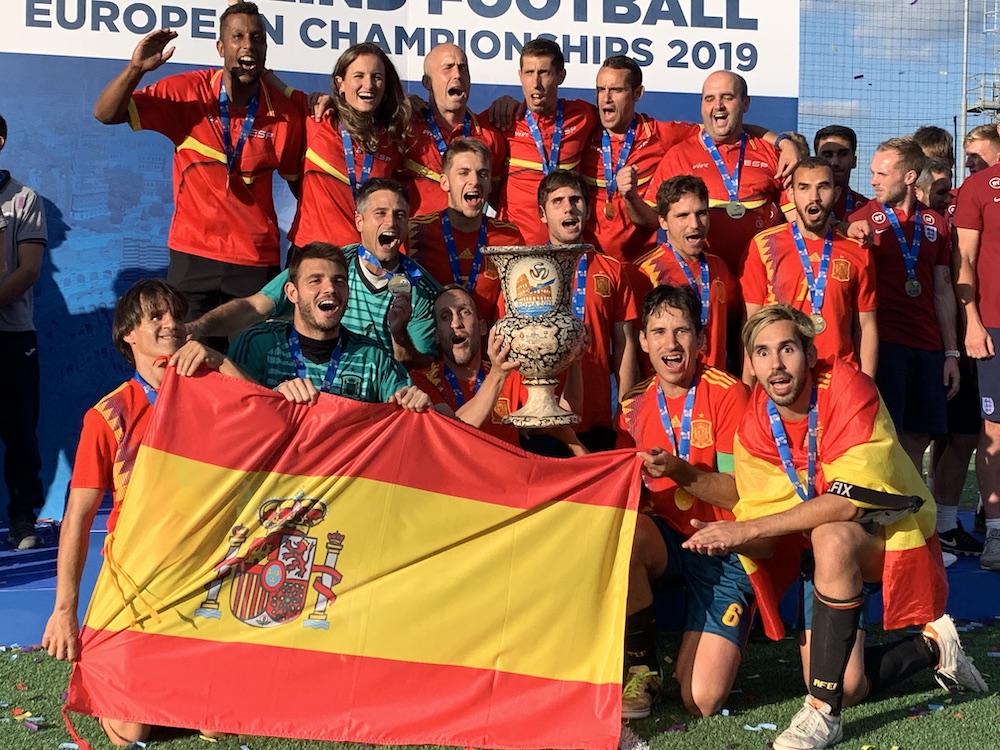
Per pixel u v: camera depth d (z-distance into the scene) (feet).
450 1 22.76
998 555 17.78
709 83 18.48
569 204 15.67
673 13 23.50
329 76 22.30
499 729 12.10
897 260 19.27
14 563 17.60
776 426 13.14
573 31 23.21
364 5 22.39
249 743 12.13
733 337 18.30
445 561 12.48
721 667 13.14
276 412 12.19
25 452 18.72
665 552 13.91
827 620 12.35
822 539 12.45
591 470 12.69
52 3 21.02
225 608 12.06
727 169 18.63
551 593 12.51
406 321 14.94
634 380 16.69
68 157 21.35
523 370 12.91
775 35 23.97
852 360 17.30
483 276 16.55
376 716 12.08
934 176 21.93
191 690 11.89
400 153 18.13
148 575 11.90
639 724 12.94
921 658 13.75
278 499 12.21
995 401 18.30
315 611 12.21
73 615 11.77
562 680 12.35
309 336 13.17
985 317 18.80
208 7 21.74
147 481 11.91
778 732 12.63
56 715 12.70
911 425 19.45
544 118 19.08
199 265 17.90
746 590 13.50
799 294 17.17
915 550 12.74
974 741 12.37
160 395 12.01
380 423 12.41
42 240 18.83
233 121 17.88
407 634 12.30
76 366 21.58
